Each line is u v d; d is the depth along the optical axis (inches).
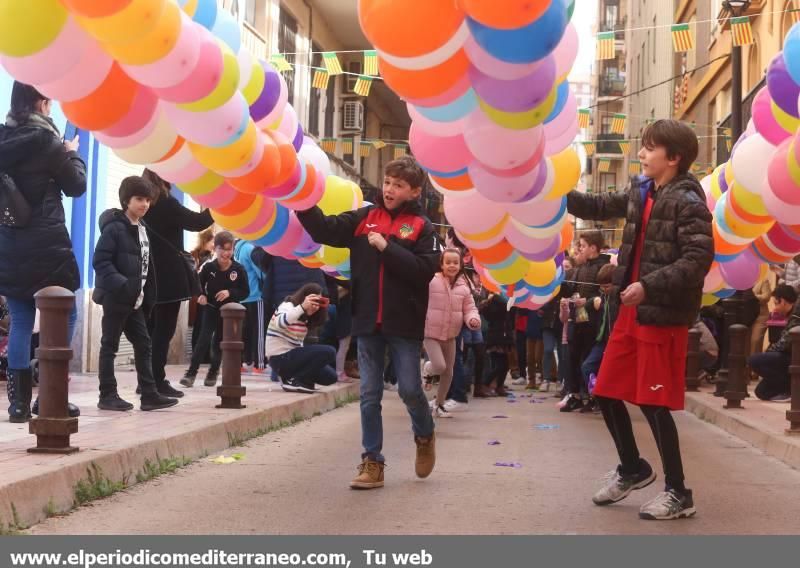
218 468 266.7
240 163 212.4
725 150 946.1
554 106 212.4
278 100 242.8
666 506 205.5
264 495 228.2
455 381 479.2
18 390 280.2
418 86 190.2
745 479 262.2
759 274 300.8
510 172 210.4
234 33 227.0
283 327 434.3
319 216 237.0
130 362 628.7
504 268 264.5
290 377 436.5
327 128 1091.9
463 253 410.9
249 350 562.6
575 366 458.0
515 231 248.5
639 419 425.4
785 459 294.5
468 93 195.5
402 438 344.8
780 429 333.7
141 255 322.3
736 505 223.3
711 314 569.6
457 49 184.7
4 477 194.7
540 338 613.0
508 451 313.0
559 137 223.1
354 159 1186.0
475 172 218.1
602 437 355.3
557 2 174.9
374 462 239.3
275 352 433.7
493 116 196.4
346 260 275.6
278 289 474.6
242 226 242.4
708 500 229.3
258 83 236.5
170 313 367.6
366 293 235.8
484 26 176.2
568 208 234.8
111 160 583.8
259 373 533.0
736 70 586.9
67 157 271.9
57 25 177.9
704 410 432.5
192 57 188.7
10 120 271.3
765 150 253.3
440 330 405.7
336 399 459.5
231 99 204.1
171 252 358.9
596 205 233.3
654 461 296.5
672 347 205.6
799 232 270.5
